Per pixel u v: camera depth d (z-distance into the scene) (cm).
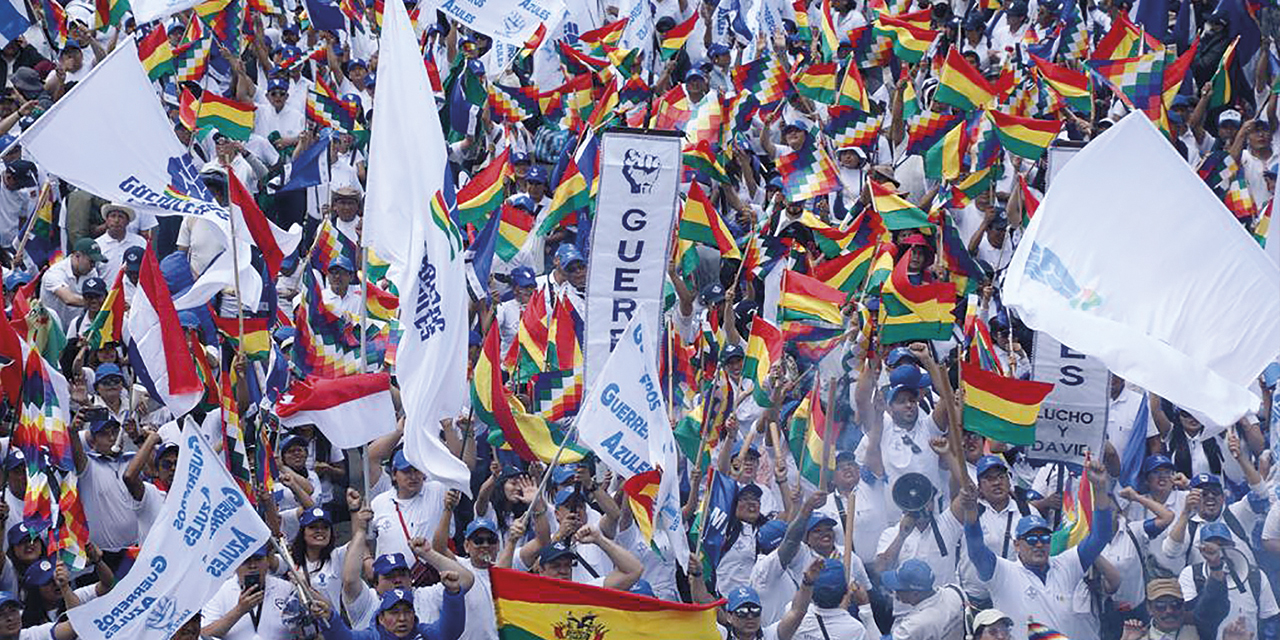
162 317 2559
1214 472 2850
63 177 2536
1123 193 2234
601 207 2630
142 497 2652
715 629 2281
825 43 4356
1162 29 4616
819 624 2441
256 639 2381
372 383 2469
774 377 2692
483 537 2378
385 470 2808
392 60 2431
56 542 2539
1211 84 4178
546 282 3000
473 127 4103
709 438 2709
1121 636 2575
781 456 2695
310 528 2452
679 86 3838
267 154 4041
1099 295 2238
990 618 2372
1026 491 2736
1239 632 2552
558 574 2441
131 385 2983
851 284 2981
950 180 3744
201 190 2603
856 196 3788
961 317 3331
